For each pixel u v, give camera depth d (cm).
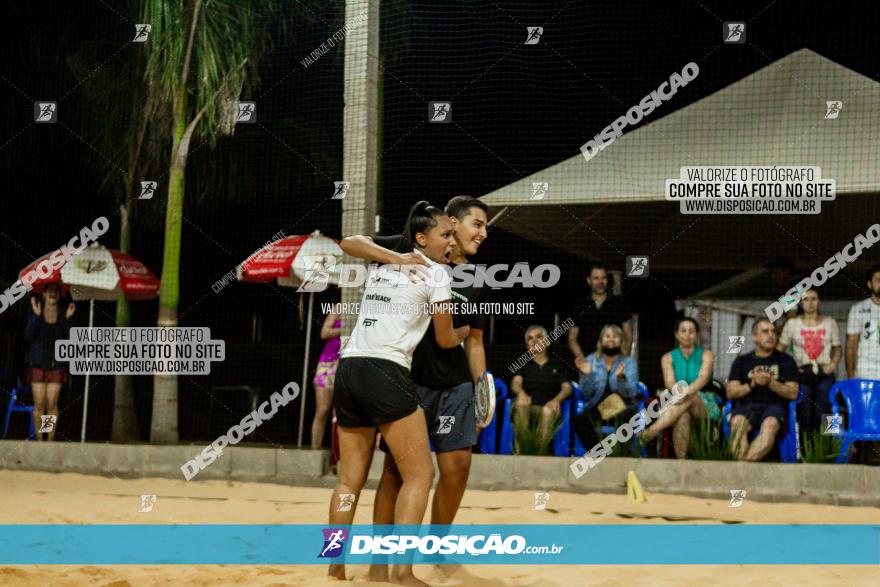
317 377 825
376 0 831
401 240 424
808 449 705
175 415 997
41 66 1167
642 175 851
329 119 1164
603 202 858
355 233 811
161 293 1037
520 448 748
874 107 820
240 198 1214
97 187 1230
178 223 1048
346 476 392
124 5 1119
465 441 426
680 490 697
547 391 761
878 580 398
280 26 1096
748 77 856
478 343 450
